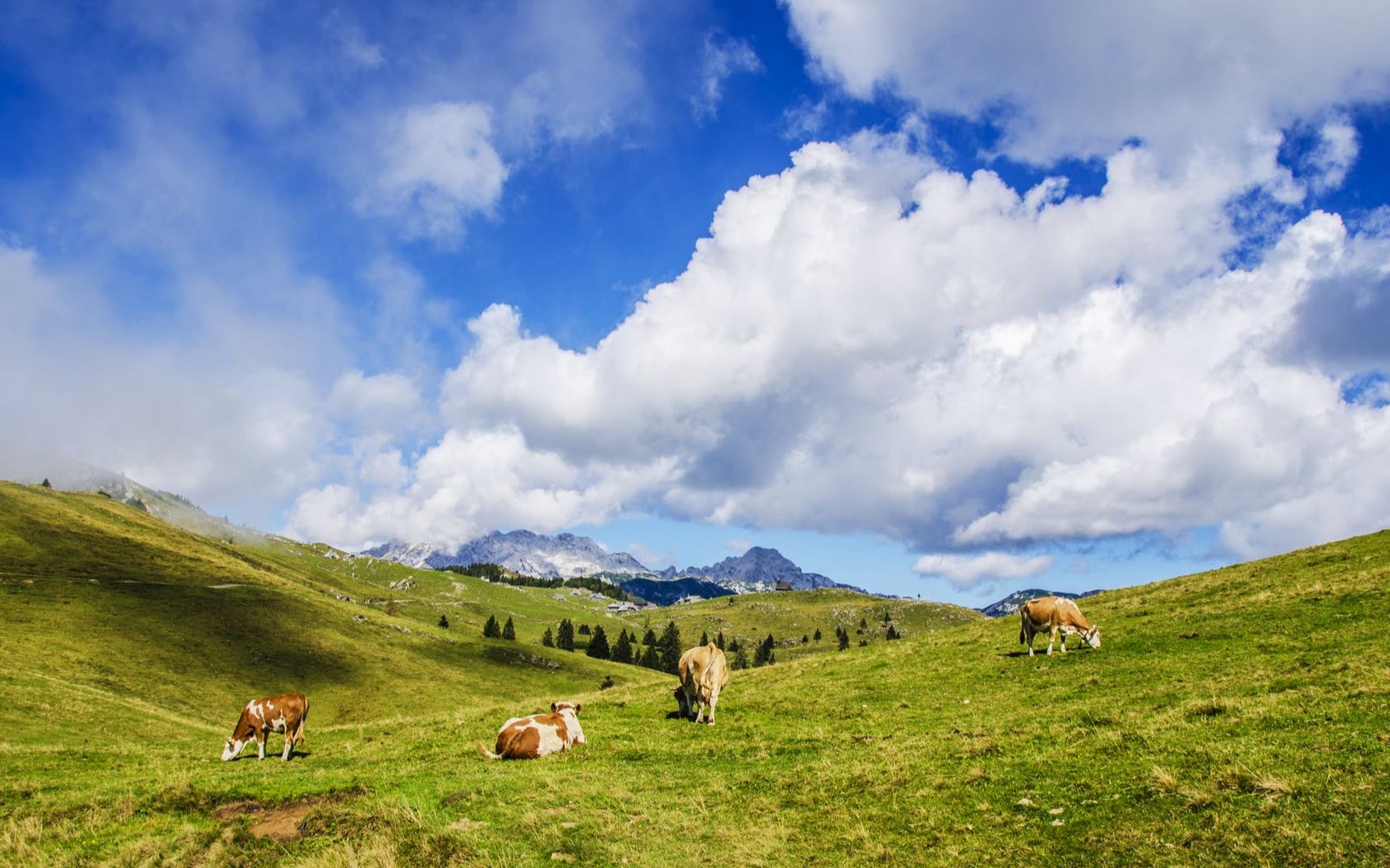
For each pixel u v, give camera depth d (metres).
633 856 12.84
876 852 11.91
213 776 20.28
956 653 34.84
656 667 196.38
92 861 13.89
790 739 21.53
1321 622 27.75
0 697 49.78
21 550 125.62
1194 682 21.78
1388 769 10.98
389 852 13.13
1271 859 9.43
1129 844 10.59
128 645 95.44
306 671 109.56
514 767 19.52
